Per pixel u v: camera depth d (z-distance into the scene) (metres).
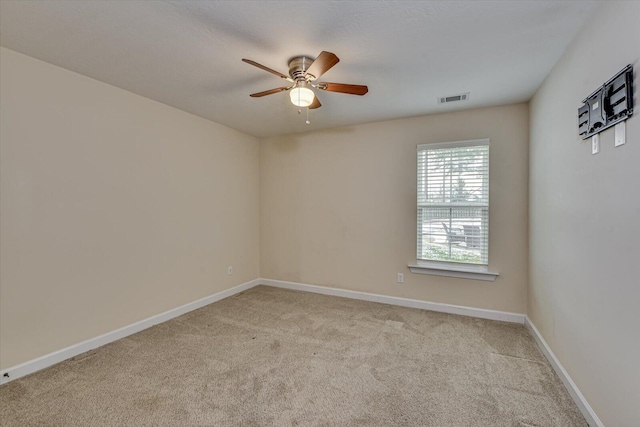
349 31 1.83
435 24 1.76
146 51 2.08
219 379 2.09
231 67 2.31
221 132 3.90
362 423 1.67
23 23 1.76
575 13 1.65
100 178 2.59
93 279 2.54
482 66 2.27
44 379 2.08
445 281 3.42
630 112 1.29
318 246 4.18
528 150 3.01
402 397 1.89
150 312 3.02
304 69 2.15
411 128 3.56
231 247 4.09
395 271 3.68
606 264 1.49
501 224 3.15
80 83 2.44
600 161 1.56
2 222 2.04
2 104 2.03
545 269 2.44
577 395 1.79
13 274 2.09
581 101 1.78
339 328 2.96
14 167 2.09
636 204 1.26
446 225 3.41
